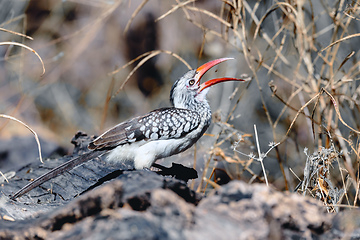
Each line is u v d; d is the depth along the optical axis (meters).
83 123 18.28
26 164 9.55
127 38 18.70
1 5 17.67
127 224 4.30
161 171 8.77
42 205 7.26
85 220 4.63
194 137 9.02
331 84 9.28
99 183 7.80
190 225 4.45
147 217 4.45
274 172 12.95
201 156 11.49
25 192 7.44
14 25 17.66
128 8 18.39
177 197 4.82
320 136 9.13
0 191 7.82
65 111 18.36
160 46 18.53
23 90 17.70
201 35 16.86
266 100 14.70
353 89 10.41
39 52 18.78
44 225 4.84
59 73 18.89
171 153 8.91
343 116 10.89
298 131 13.27
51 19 19.31
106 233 4.25
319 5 12.55
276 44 13.14
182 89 9.50
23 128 15.45
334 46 10.06
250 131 14.37
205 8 15.90
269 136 13.95
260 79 14.57
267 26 14.27
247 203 4.81
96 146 8.28
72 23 19.58
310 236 4.79
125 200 4.85
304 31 9.94
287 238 4.73
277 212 4.78
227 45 15.22
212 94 15.17
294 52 11.61
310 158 7.66
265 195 4.89
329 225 4.98
